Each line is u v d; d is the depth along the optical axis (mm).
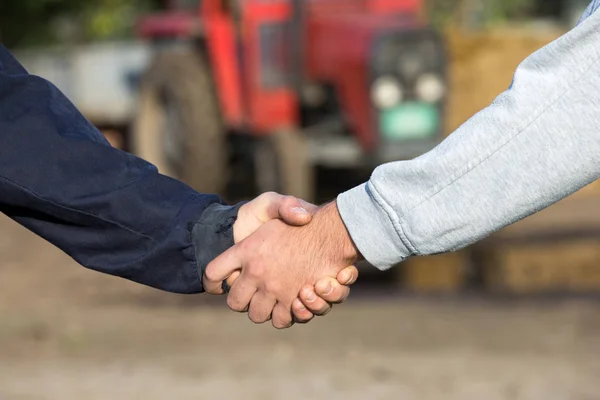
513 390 5891
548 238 10102
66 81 14320
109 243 2525
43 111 2512
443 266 9594
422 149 10438
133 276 2549
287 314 2543
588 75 2115
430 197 2252
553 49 2148
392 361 6590
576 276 9578
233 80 11117
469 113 12500
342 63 10531
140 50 13523
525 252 9531
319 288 2469
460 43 12492
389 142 10336
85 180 2492
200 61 11422
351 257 2441
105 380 6172
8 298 9039
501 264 9500
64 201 2475
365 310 8266
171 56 11484
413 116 10430
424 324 7754
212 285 2547
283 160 10438
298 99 10969
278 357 6734
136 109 11820
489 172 2193
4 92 2518
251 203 2570
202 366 6516
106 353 6973
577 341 7184
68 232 2525
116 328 7762
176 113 11352
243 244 2514
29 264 10602
